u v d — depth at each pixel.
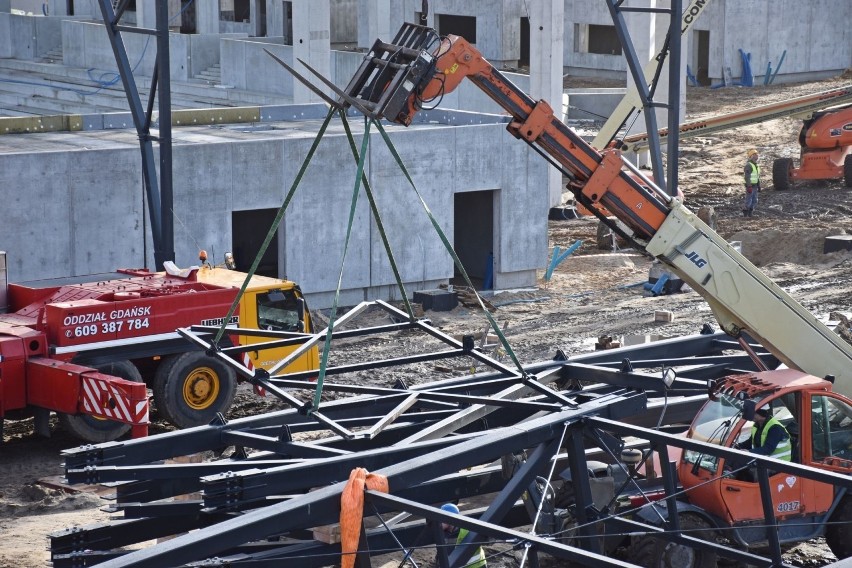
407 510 12.07
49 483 20.17
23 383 21.64
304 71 44.91
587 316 33.12
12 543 17.41
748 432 15.87
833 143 48.69
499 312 34.19
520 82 56.59
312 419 16.86
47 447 22.55
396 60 16.11
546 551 11.27
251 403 25.36
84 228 30.27
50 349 21.78
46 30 81.56
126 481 14.54
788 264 38.34
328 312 33.97
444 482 15.12
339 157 33.44
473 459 13.59
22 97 72.44
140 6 71.88
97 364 22.16
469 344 16.94
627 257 40.75
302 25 44.66
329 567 15.02
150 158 28.53
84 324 21.92
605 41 84.56
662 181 33.62
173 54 71.56
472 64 17.17
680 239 18.66
